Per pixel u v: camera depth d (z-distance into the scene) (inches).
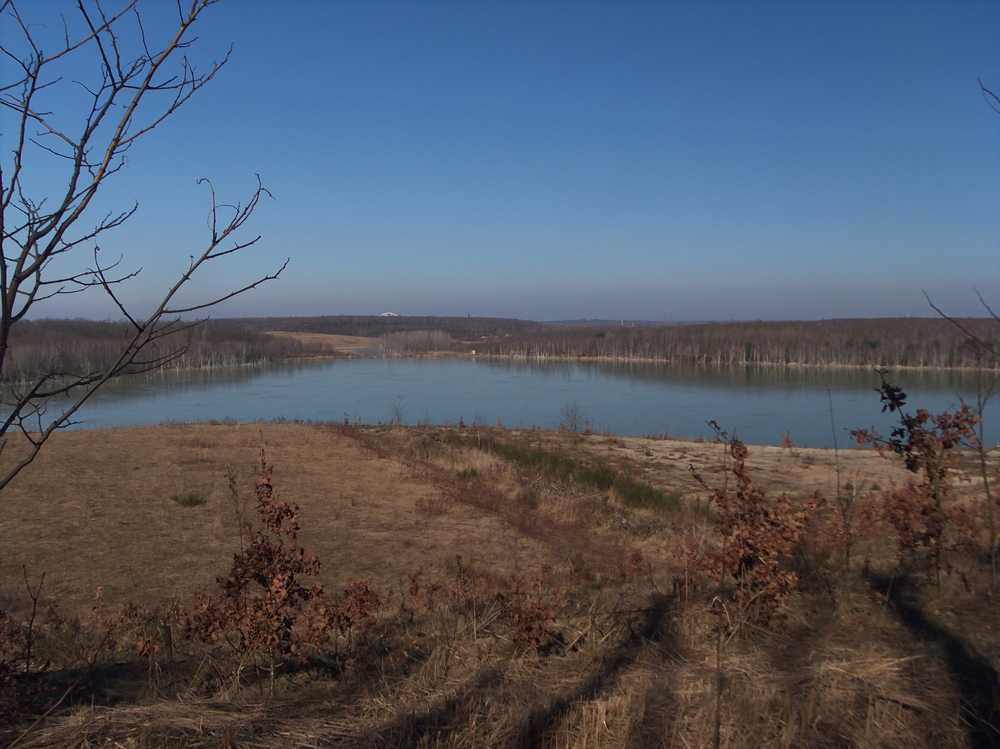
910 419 198.5
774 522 172.1
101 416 1397.6
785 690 132.3
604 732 121.8
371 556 441.4
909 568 205.5
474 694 141.6
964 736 114.3
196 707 136.4
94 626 231.5
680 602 186.5
